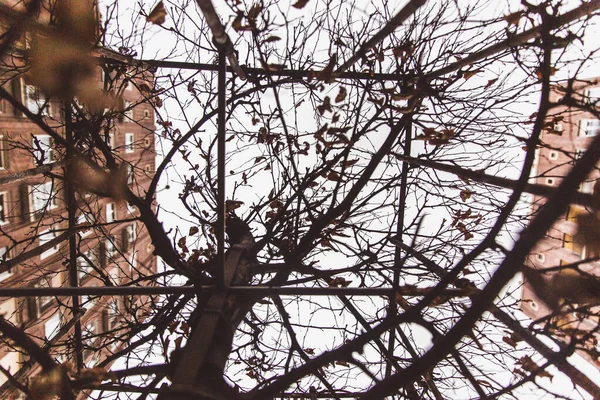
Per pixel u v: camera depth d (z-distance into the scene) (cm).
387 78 481
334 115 327
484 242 244
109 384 300
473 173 409
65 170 514
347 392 453
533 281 306
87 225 545
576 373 288
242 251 475
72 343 542
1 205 1177
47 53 332
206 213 575
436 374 488
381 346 474
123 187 285
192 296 486
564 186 231
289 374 235
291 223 566
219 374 258
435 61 495
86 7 344
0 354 1050
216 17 246
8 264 446
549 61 282
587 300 284
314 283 562
